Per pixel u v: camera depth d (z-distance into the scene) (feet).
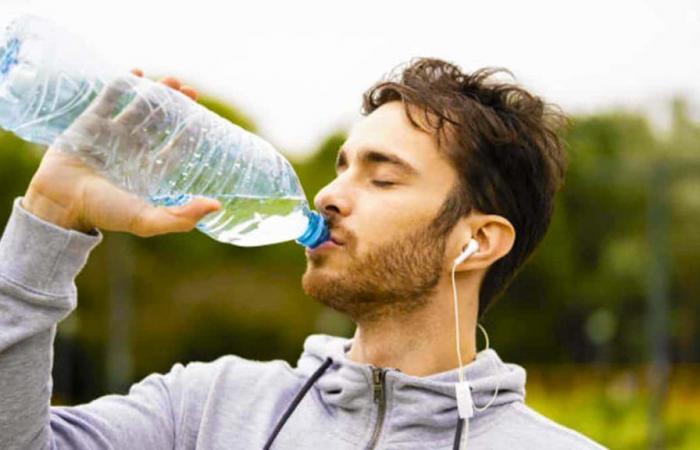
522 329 59.93
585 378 58.29
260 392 7.48
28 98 6.81
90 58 6.86
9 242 6.12
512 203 7.66
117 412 7.05
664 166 54.19
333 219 7.18
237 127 7.57
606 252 59.41
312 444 7.16
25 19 6.82
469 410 6.97
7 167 50.24
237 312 55.62
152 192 6.98
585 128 60.95
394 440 7.12
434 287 7.27
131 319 52.11
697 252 55.47
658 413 47.44
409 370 7.35
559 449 7.00
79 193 6.18
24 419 6.15
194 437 7.26
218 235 7.76
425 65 7.92
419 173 7.25
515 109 7.82
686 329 56.59
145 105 6.76
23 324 6.04
